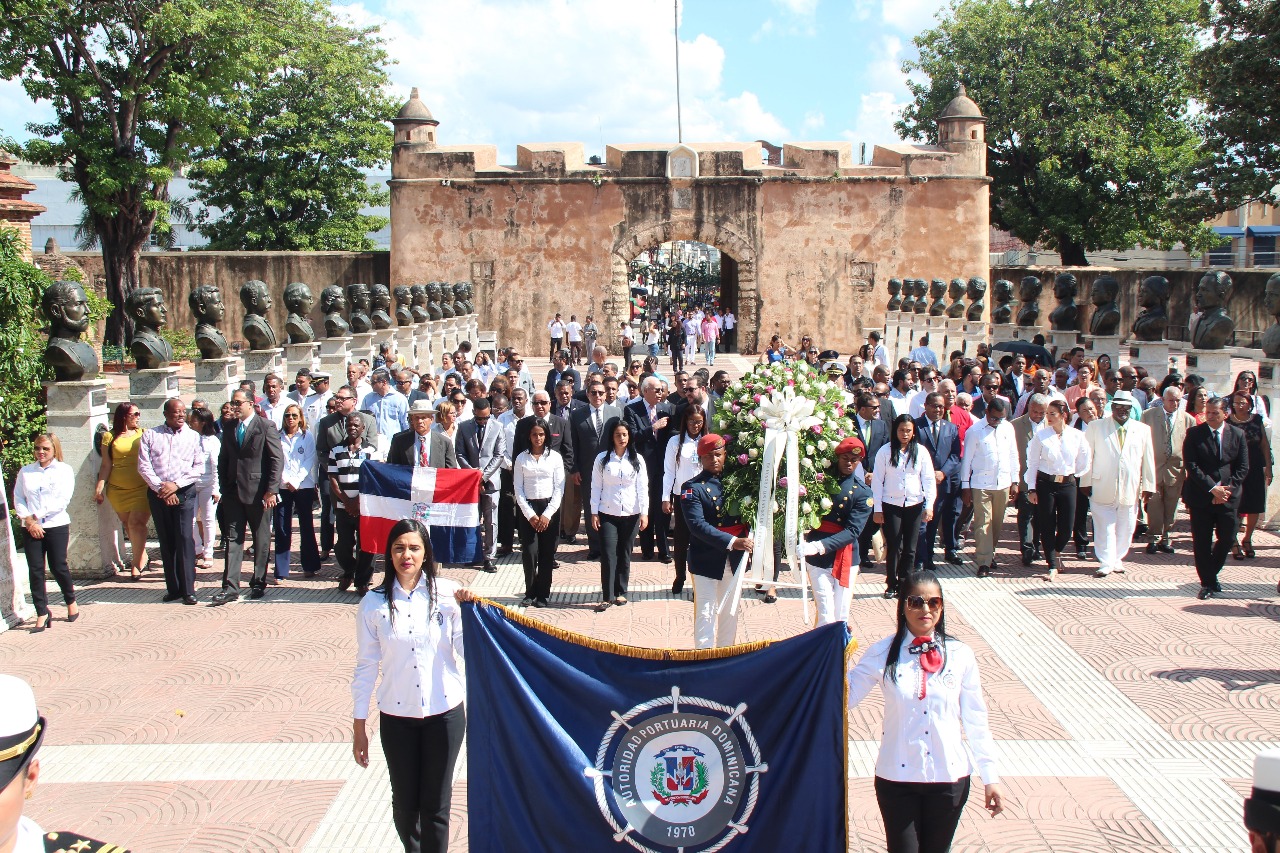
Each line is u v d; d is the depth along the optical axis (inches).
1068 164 1628.9
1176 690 306.5
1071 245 1681.8
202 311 518.3
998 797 176.9
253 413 406.6
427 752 196.7
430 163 1444.4
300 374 508.7
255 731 283.9
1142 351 615.8
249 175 1654.8
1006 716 289.9
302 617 384.8
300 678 322.7
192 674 326.3
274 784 254.1
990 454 423.8
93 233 1534.2
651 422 450.0
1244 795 244.8
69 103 1143.6
